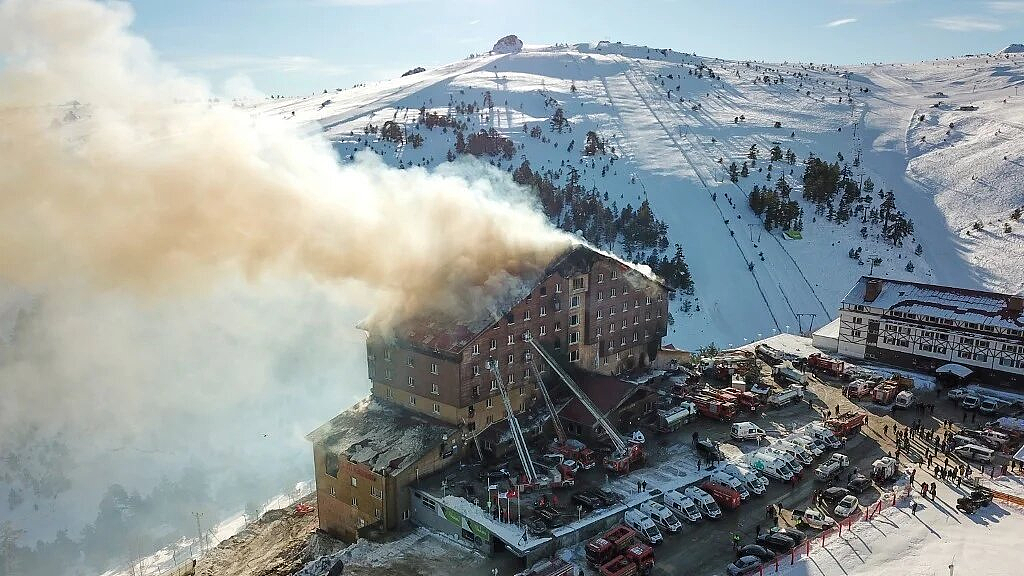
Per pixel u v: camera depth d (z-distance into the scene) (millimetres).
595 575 40500
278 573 51594
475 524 45281
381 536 49094
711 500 46406
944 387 65875
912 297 71625
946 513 44469
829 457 52719
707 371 71250
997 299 67875
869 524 43562
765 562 40281
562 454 53156
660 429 57938
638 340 68562
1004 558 39281
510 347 56750
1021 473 49094
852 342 74438
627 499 47375
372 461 50750
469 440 54500
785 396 62312
